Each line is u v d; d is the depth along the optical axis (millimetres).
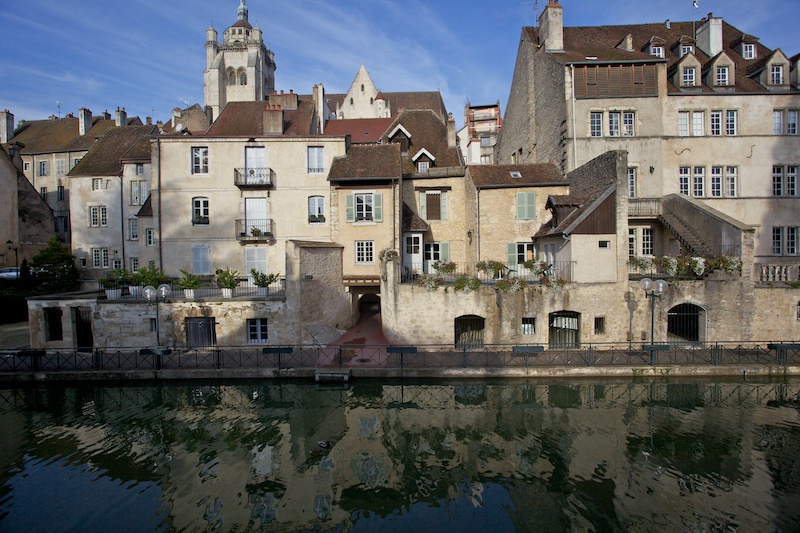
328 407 13109
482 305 16688
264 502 8719
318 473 9797
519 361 15000
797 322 16516
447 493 9031
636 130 22031
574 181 20594
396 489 9188
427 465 10117
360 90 48719
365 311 24641
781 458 10016
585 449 10625
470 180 22047
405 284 16953
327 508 8516
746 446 10562
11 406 13133
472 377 14219
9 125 41188
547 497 8828
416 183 23016
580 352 15867
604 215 16734
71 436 11461
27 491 9000
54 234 33906
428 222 23016
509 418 12273
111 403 13336
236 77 56188
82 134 40094
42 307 16922
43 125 42812
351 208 20875
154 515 8234
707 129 22188
